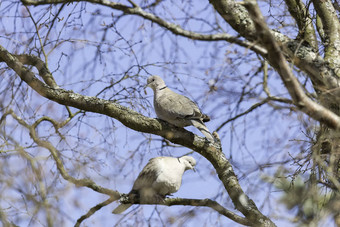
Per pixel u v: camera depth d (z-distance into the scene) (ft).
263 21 24.12
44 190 28.48
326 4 36.96
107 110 36.58
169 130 36.88
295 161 32.01
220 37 27.02
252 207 35.35
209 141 38.17
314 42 36.76
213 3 29.89
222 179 37.35
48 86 37.14
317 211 28.55
